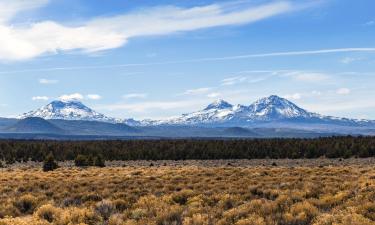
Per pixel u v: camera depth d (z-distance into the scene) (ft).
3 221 62.34
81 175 148.46
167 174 142.10
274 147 333.21
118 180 120.06
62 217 63.72
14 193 97.60
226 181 112.16
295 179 112.68
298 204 64.44
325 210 66.95
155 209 67.97
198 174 138.41
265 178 116.88
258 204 68.03
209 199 77.56
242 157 325.01
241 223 56.90
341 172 134.62
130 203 79.00
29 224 61.36
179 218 62.34
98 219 64.90
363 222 53.52
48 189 104.53
